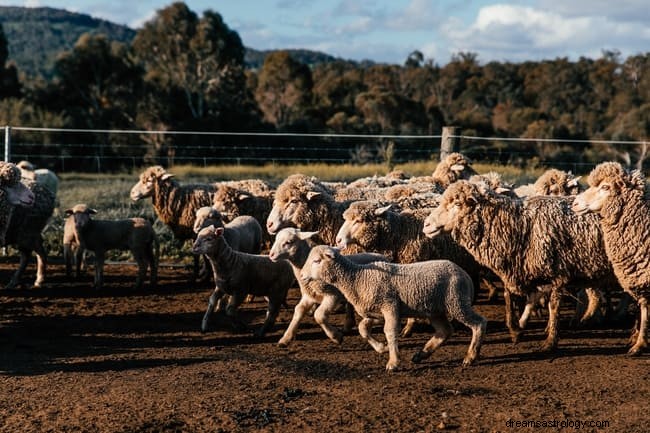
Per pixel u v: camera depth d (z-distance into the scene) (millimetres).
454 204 8805
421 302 7953
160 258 15109
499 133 51188
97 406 6656
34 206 12195
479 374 7695
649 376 7418
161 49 49812
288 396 6945
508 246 8695
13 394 7035
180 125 45094
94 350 8797
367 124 48406
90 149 37250
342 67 81938
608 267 8562
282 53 56500
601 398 6793
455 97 67312
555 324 8609
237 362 8156
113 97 47906
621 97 52500
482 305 11305
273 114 52250
